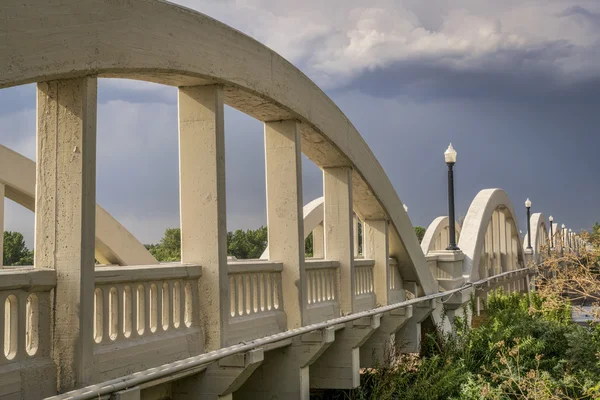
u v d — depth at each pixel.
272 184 10.82
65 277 6.17
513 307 25.88
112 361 6.54
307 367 10.57
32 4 5.80
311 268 11.71
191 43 7.98
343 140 12.45
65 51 6.11
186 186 8.45
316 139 11.84
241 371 8.01
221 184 8.45
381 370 13.56
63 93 6.37
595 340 17.34
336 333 12.39
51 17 5.98
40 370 5.90
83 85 6.32
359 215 15.45
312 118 11.13
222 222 8.41
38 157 6.38
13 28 5.64
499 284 29.94
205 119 8.47
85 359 6.12
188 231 8.41
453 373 14.08
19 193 11.46
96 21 6.49
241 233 57.34
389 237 16.17
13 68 5.64
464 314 19.48
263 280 10.11
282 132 10.83
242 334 9.01
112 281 6.66
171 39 7.64
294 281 10.57
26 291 5.85
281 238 10.69
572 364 16.05
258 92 9.45
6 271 5.79
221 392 8.07
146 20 7.23
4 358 5.61
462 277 21.89
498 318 20.12
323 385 12.35
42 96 6.42
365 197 14.59
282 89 10.13
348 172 13.00
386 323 14.55
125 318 7.04
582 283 12.52
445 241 30.81
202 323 8.27
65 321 6.14
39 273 5.95
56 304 6.17
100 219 12.75
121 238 13.16
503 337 17.73
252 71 9.27
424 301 16.81
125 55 6.89
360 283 14.44
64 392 6.06
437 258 20.62
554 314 19.44
